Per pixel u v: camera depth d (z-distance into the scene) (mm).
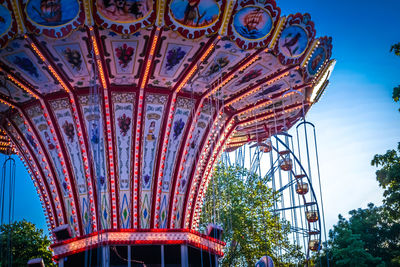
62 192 17891
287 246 30625
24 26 13398
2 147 22016
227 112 19844
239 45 14914
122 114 17094
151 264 16875
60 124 17484
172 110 17422
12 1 12797
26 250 33781
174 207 17812
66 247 16578
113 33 14250
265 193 30781
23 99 17406
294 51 16047
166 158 17672
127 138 17219
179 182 17953
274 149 29469
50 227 18562
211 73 16703
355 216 49125
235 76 17203
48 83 16609
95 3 13133
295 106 20875
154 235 16625
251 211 30438
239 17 14305
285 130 23188
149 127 17328
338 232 45906
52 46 14641
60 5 13039
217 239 18312
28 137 18234
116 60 15531
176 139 17859
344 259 41344
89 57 15258
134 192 17172
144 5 13305
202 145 18641
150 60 15500
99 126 17016
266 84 18078
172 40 14836
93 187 17219
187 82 17031
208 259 17828
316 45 16453
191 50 15367
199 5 13602
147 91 17078
